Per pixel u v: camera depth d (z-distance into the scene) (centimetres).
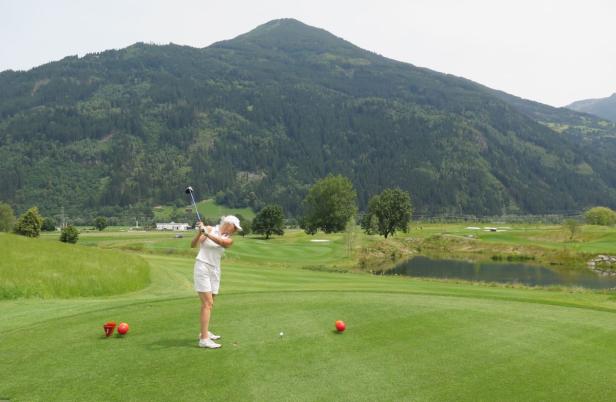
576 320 1170
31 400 643
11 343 897
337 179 10931
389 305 1278
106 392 670
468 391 712
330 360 827
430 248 8769
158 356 823
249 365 788
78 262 2241
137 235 11181
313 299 1354
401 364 819
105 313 1155
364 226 9750
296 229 16550
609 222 11538
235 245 6700
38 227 8950
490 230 11831
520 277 5256
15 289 1752
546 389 729
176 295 1513
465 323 1106
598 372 807
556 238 9275
